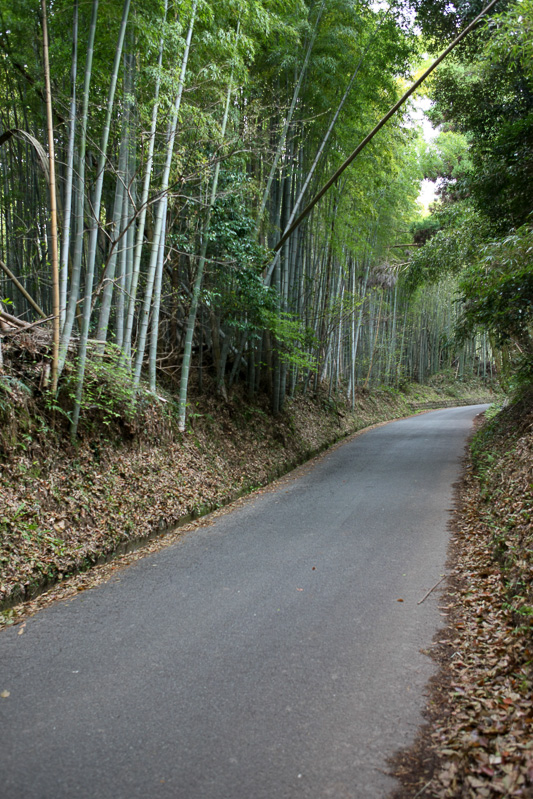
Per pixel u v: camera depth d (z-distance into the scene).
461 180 11.17
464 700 2.82
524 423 9.00
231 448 10.72
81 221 6.89
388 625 3.82
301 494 8.91
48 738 2.60
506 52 8.28
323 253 15.64
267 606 4.24
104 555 5.83
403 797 2.16
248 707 2.83
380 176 15.52
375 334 26.16
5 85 7.88
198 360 12.27
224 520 7.36
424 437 16.36
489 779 2.21
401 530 6.38
